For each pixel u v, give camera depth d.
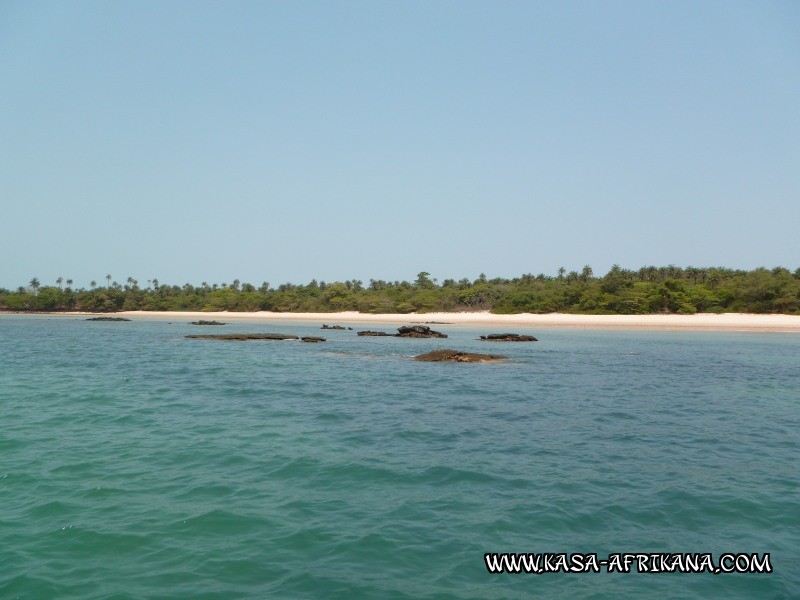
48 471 12.77
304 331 86.00
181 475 12.48
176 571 8.11
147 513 10.24
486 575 8.09
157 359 41.00
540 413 20.42
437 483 12.02
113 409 20.62
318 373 32.84
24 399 22.83
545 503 10.88
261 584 7.77
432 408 21.33
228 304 161.62
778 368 36.56
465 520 10.01
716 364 38.94
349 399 23.39
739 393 25.81
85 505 10.62
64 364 37.03
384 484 11.92
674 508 10.69
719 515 10.39
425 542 9.10
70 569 8.17
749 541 9.33
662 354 46.91
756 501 11.10
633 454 14.64
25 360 39.53
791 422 19.08
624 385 28.22
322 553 8.69
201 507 10.54
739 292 105.56
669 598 7.59
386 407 21.48
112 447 14.95
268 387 26.84
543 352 48.66
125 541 9.08
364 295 149.38
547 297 121.19
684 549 9.02
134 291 184.38
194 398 23.33
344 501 10.91
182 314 154.00
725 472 13.10
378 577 7.97
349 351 49.28
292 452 14.47
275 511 10.36
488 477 12.45
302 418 19.14
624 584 7.95
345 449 14.83
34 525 9.69
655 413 20.59
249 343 59.00
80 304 174.62
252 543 9.02
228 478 12.29
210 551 8.73
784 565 8.53
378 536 9.28
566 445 15.54
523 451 14.82
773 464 13.81
